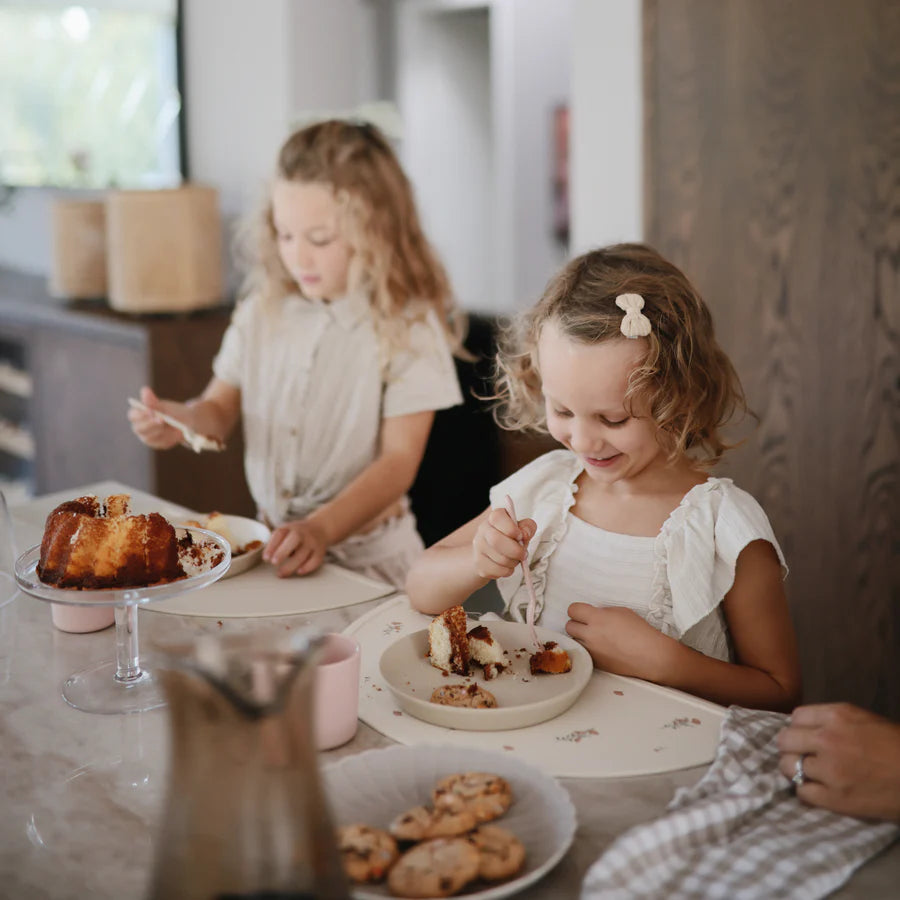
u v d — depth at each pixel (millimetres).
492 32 4922
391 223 1820
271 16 3236
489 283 5469
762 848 758
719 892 716
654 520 1239
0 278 4000
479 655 1083
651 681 1088
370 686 1062
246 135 3410
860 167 1950
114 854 793
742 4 2057
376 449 1857
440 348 1834
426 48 5121
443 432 2955
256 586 1353
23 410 3721
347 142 1782
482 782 810
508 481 1354
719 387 1244
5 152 4238
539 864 750
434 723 983
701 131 2160
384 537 1859
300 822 588
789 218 2061
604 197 2775
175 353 2957
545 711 979
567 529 1290
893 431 1968
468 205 5414
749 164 2102
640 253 1236
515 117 4996
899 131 1892
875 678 2053
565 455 1357
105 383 3125
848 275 1992
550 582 1289
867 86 1921
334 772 840
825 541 2090
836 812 816
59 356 3301
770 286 2107
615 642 1102
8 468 3885
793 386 2100
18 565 1078
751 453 2164
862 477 2020
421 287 1885
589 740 955
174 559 1042
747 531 1166
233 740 575
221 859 587
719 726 978
